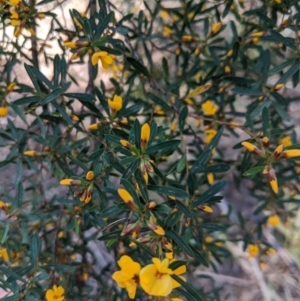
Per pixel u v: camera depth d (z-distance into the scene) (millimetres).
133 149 218
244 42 333
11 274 248
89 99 276
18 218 300
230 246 602
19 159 306
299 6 320
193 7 362
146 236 201
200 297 182
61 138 315
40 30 479
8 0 282
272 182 223
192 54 390
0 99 299
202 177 338
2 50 328
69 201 284
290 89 589
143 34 362
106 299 365
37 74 265
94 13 293
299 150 222
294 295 598
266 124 242
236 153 594
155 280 175
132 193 200
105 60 256
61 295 264
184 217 241
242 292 601
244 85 347
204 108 358
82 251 374
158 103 302
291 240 614
